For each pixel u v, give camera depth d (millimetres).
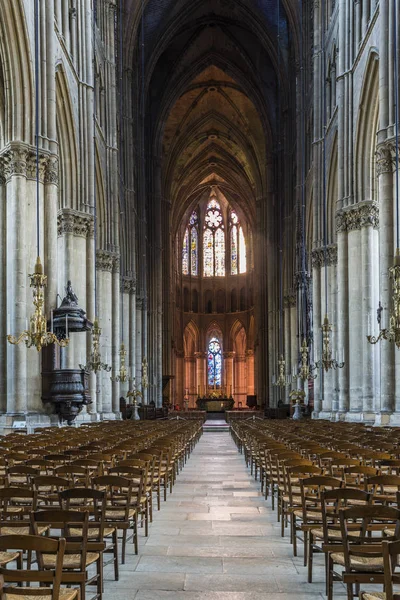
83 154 29750
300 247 45188
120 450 12289
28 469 8617
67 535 6965
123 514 8664
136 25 47219
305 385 45312
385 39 21797
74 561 6488
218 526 10586
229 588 7184
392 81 21562
